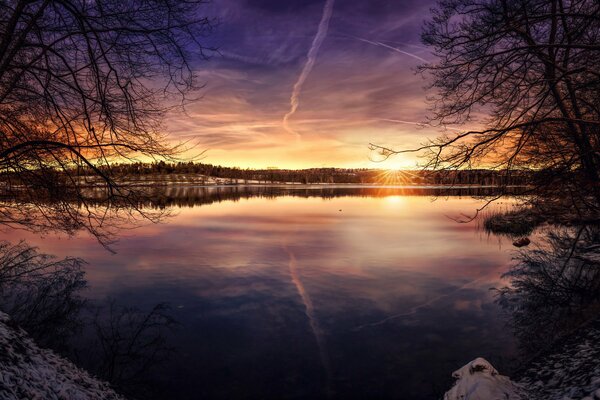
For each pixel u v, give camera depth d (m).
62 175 7.14
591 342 6.59
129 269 18.45
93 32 5.48
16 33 5.86
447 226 35.38
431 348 9.59
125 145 6.25
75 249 23.27
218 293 14.64
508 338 9.98
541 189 8.09
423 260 20.44
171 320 11.72
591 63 6.19
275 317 12.02
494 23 5.49
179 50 5.95
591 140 7.88
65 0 5.39
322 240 27.58
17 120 6.84
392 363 8.85
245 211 54.12
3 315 6.34
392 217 44.59
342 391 7.70
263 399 7.42
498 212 43.69
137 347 9.75
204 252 22.97
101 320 11.67
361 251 23.12
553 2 5.48
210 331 10.90
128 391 7.52
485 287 15.07
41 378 4.84
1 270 15.24
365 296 14.14
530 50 5.15
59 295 14.01
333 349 9.67
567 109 7.51
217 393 7.64
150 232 31.72
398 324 11.30
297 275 17.38
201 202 74.69
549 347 7.87
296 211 54.19
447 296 14.00
